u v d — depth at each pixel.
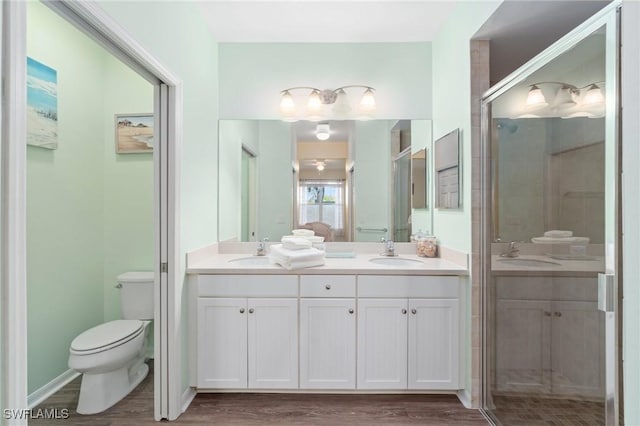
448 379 2.00
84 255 2.39
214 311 2.02
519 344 1.76
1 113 0.85
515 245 1.78
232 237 2.64
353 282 2.01
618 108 1.15
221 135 2.63
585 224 1.41
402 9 2.18
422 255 2.48
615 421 1.20
